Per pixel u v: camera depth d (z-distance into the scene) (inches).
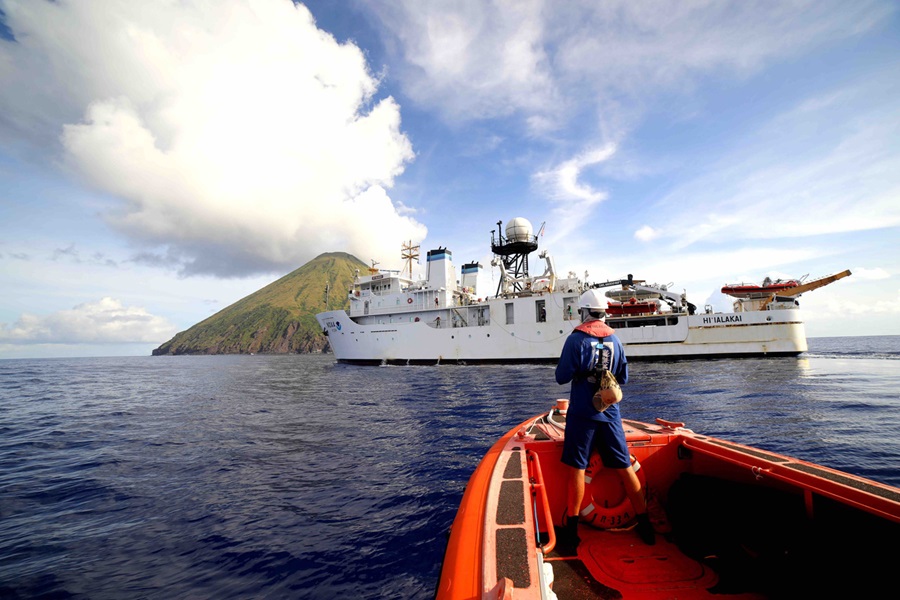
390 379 1075.3
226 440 437.1
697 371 965.8
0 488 299.4
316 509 241.8
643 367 1079.0
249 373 1829.5
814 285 1227.2
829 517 96.8
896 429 399.5
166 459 369.4
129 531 222.7
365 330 1581.0
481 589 64.4
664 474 144.6
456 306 1432.1
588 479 136.6
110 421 596.7
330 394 825.5
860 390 663.1
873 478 268.4
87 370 2484.0
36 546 207.8
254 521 229.1
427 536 203.3
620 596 102.7
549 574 81.9
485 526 83.7
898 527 83.7
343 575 172.4
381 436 424.8
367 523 220.5
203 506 254.2
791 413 486.0
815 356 1590.8
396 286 1614.2
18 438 492.1
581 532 136.4
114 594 164.1
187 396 914.1
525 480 108.2
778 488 111.5
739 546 115.5
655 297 1374.3
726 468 129.0
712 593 103.0
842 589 92.3
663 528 133.7
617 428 125.9
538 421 188.9
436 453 350.9
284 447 393.4
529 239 1636.3
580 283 1393.9
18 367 3068.4
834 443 350.9
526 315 1300.4
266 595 160.7
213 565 184.5
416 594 157.9
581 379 127.5
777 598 101.3
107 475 326.0
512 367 1244.5
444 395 722.8
